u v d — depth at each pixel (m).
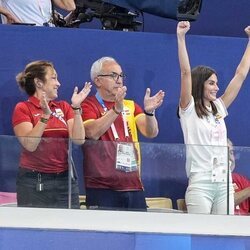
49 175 17.17
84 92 18.16
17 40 20.62
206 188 17.62
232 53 21.42
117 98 18.16
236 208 17.72
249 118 21.38
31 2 21.33
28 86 18.64
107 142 17.39
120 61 20.91
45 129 18.31
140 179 17.52
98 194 17.33
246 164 17.78
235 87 19.61
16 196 17.14
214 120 18.98
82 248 16.94
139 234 17.17
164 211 17.52
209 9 24.28
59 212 17.14
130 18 21.56
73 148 17.27
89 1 21.52
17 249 16.77
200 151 17.64
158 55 21.06
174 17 20.83
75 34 20.83
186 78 18.91
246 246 17.42
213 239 17.31
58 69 20.69
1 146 17.16
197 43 21.30
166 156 17.59
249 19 24.38
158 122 20.95
